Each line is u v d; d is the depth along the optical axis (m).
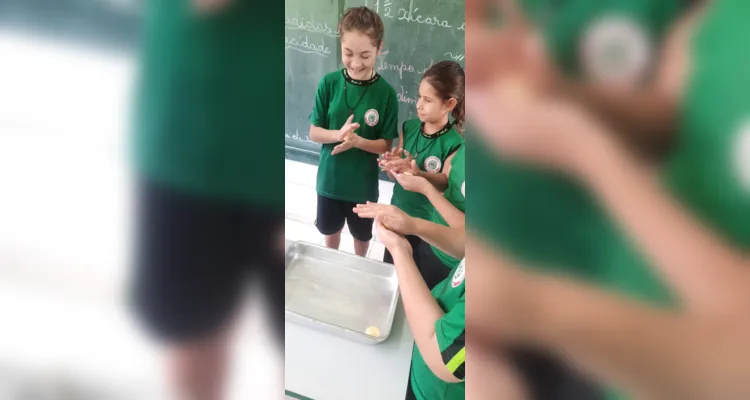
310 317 0.72
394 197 0.77
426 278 0.68
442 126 0.73
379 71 0.83
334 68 0.86
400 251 0.69
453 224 0.69
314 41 0.87
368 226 0.81
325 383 0.65
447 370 0.53
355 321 0.72
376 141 0.81
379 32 0.81
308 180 0.87
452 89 0.69
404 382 0.64
